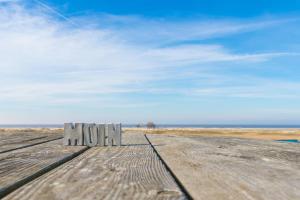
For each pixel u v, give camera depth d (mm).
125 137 7395
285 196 1714
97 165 2805
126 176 2281
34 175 2289
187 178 2180
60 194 1767
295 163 2902
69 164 2869
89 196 1724
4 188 1793
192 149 4207
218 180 2119
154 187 1933
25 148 4473
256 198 1675
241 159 3162
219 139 6535
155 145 4918
